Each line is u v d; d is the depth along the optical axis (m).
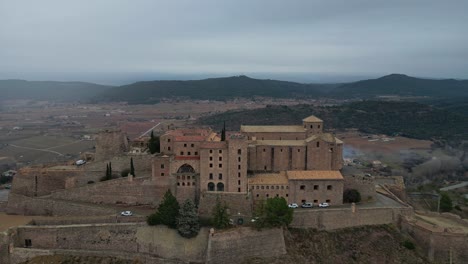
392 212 144.62
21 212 148.00
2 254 125.25
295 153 156.75
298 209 141.25
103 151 172.00
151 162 159.88
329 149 156.38
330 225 139.00
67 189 150.62
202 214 138.38
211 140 160.12
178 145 153.50
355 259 131.00
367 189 155.00
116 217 134.00
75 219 135.12
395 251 134.62
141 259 125.81
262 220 130.00
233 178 144.38
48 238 129.12
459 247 133.50
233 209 139.88
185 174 145.75
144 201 146.75
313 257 128.88
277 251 128.25
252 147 156.25
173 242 127.56
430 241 134.38
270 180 147.00
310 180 145.00
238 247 126.00
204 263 125.19
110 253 126.56
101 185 147.88
